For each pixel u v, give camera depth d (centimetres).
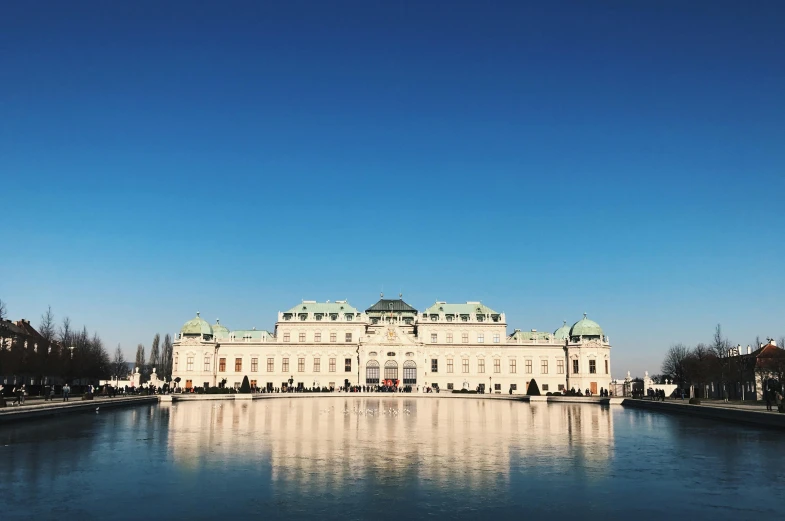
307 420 7494
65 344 14762
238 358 18712
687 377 16188
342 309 19175
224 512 3000
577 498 3319
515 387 18438
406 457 4522
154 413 8594
